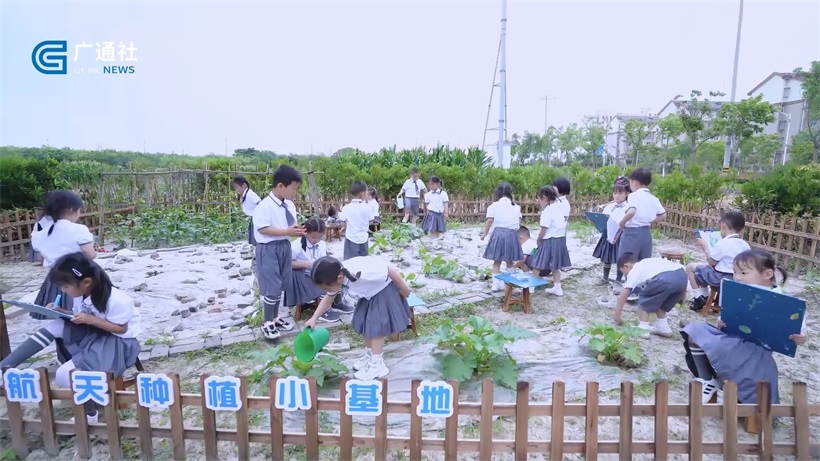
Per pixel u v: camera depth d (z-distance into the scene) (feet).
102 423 10.51
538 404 8.84
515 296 20.12
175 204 37.63
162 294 20.29
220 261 26.66
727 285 10.34
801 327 9.64
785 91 130.41
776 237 25.30
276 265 15.23
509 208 20.48
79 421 9.40
